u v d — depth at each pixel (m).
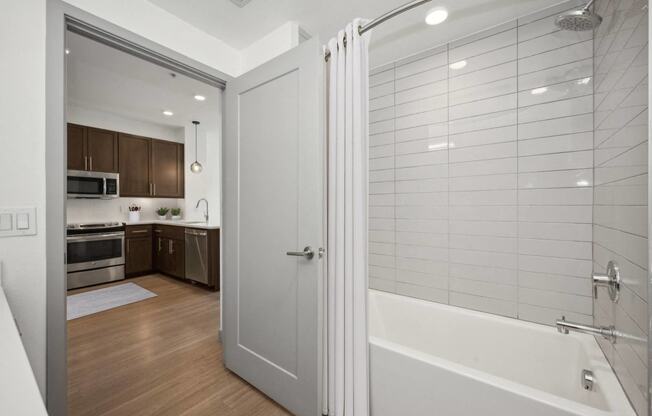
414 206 2.16
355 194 1.37
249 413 1.52
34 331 1.19
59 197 1.25
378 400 1.39
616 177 1.17
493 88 1.83
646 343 0.88
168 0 1.60
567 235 1.60
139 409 1.54
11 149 1.15
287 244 1.53
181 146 4.92
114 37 1.47
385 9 1.69
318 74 1.38
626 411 0.97
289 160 1.52
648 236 0.81
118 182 4.15
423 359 1.27
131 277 4.32
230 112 1.87
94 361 2.01
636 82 0.97
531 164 1.70
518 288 1.74
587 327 1.23
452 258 1.99
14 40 1.16
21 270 1.17
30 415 0.39
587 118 1.54
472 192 1.91
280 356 1.57
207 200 5.07
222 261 2.32
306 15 1.75
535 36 1.69
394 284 2.26
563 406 0.98
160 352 2.14
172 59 1.71
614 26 1.20
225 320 1.93
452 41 1.98
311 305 1.41
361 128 1.36
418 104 2.13
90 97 3.44
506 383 1.10
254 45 2.02
